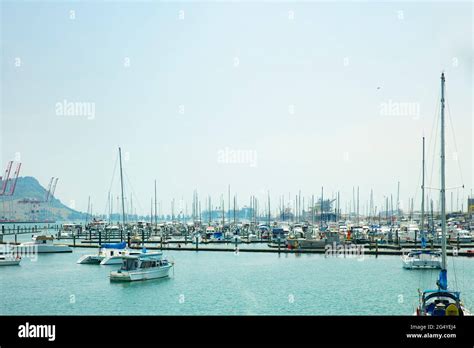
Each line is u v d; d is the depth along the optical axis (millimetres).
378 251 111750
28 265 96938
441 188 44781
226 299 62281
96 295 65562
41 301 62062
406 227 151875
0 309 58094
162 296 64500
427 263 86750
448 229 147500
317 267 91875
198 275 82000
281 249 123062
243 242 146750
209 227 186250
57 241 159500
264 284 72750
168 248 126000
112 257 96875
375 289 68312
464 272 82000
